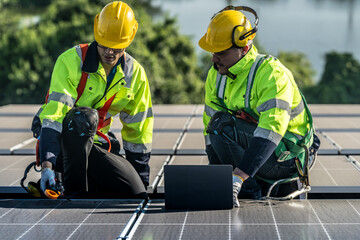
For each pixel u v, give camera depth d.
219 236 3.18
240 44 3.83
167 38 30.80
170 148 6.01
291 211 3.66
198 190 3.69
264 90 3.81
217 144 4.23
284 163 4.16
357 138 6.61
